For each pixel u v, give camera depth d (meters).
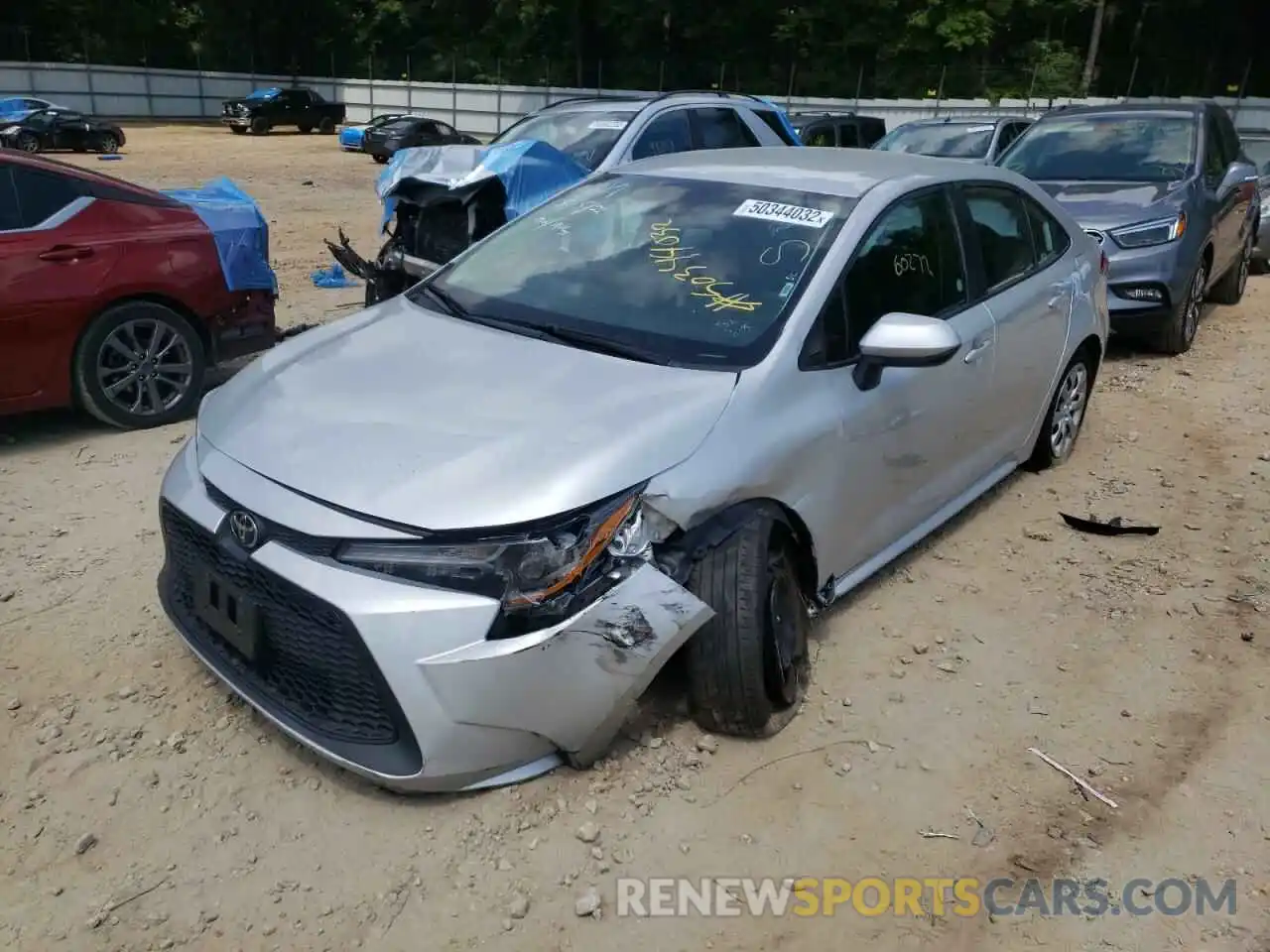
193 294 5.88
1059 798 3.17
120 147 28.42
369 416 3.12
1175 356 8.12
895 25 41.12
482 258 4.25
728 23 42.44
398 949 2.58
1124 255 7.59
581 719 2.91
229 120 37.38
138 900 2.69
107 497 4.95
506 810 2.96
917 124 13.95
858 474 3.66
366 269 7.48
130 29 46.12
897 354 3.37
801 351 3.42
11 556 4.34
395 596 2.71
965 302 4.32
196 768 3.14
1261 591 4.42
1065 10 42.16
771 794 3.10
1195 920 2.76
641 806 3.02
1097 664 3.86
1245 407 6.86
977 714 3.54
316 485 2.85
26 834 2.88
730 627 3.09
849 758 3.28
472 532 2.70
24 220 5.34
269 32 49.00
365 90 42.53
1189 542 4.84
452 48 46.94
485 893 2.73
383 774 2.82
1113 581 4.47
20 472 5.21
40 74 39.84
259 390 3.39
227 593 3.00
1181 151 8.43
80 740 3.24
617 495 2.86
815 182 4.07
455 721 2.76
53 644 3.73
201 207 6.12
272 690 3.03
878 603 4.22
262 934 2.61
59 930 2.60
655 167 4.46
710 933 2.66
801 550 3.54
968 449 4.49
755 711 3.18
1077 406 5.71
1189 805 3.16
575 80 44.34
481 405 3.13
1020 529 4.95
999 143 13.11
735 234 3.87
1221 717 3.58
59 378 5.49
